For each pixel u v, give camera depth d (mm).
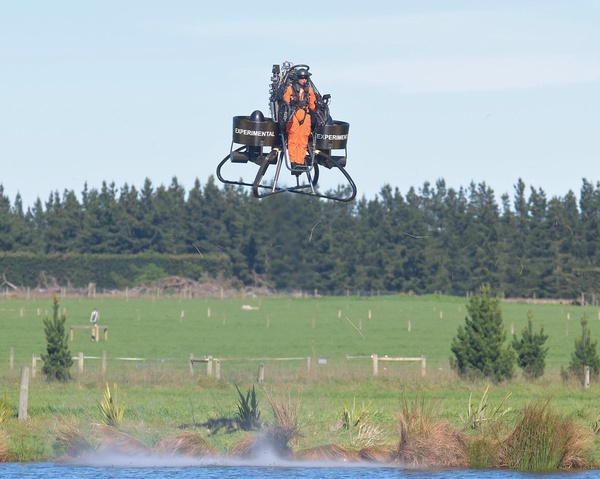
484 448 95000
